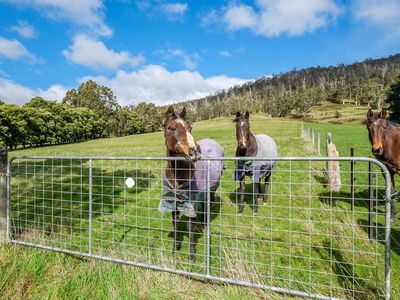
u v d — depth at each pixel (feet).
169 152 14.19
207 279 12.28
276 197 26.94
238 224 20.02
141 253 15.24
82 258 14.42
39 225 19.92
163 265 12.96
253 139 23.47
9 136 152.76
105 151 94.73
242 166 22.54
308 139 91.71
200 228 19.36
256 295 10.89
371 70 566.36
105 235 18.53
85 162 58.65
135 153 82.28
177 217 15.65
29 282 12.24
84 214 23.18
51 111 207.82
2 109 151.02
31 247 15.25
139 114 337.52
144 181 37.27
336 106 423.64
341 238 16.87
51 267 13.33
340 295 11.18
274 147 27.32
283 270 13.33
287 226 19.42
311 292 11.25
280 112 402.72
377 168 36.19
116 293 11.14
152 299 10.87
